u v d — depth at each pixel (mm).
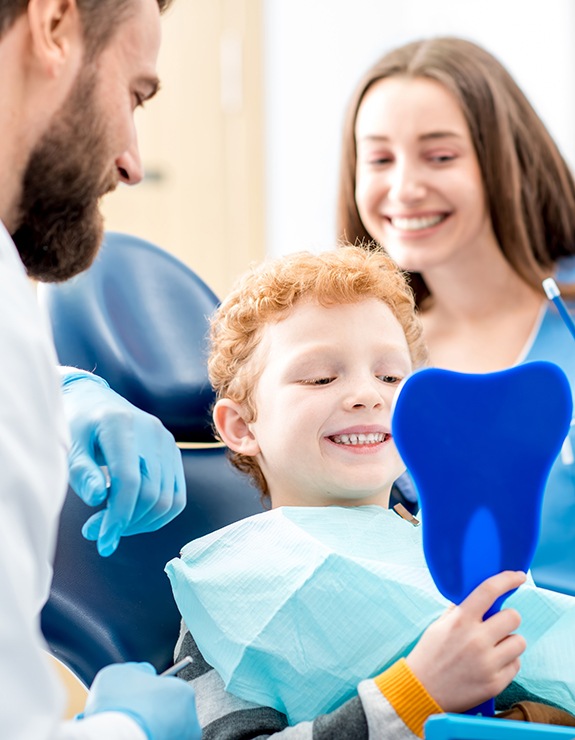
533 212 1709
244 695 913
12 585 616
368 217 1705
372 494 1038
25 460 645
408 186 1620
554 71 2811
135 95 872
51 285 1200
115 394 1020
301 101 2846
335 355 1029
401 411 781
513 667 834
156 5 858
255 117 2805
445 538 808
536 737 686
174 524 1153
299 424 1019
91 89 807
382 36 2855
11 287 708
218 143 2797
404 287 1175
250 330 1092
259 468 1150
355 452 1018
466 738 700
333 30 2852
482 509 810
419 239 1652
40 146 798
